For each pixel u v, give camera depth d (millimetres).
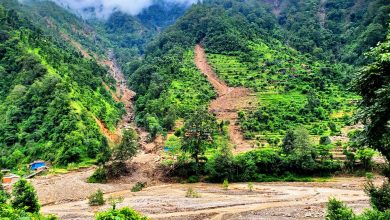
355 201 51938
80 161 89812
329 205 26594
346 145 81750
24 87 114500
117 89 173250
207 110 123688
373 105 24016
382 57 23188
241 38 198500
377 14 196125
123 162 83750
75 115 100438
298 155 76625
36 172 83562
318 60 182500
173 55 187750
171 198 60500
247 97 134750
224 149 78375
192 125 81750
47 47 146125
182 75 159125
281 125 107875
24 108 108188
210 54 188250
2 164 90938
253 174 76500
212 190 68312
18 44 136250
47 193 67000
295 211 45969
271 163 76938
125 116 142375
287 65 161875
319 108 116562
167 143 100438
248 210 48406
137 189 71250
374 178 70000
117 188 73062
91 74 150500
